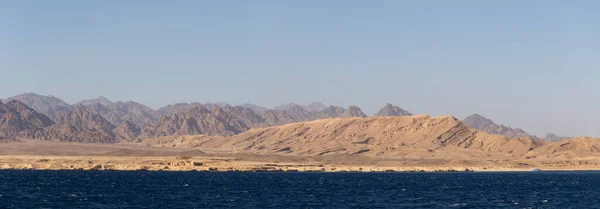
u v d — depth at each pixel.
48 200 168.62
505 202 180.50
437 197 194.12
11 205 155.25
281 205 164.50
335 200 179.25
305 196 191.75
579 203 179.88
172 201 170.88
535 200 187.62
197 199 177.50
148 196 185.00
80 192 196.25
